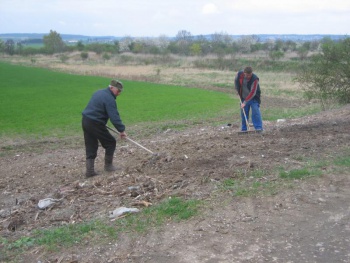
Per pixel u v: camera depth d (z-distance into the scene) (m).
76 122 22.42
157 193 6.80
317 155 8.11
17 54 113.12
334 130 10.46
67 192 7.73
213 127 17.64
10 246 5.36
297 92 37.38
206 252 4.89
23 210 7.22
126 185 7.60
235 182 6.79
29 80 50.00
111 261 4.80
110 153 9.03
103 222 5.82
